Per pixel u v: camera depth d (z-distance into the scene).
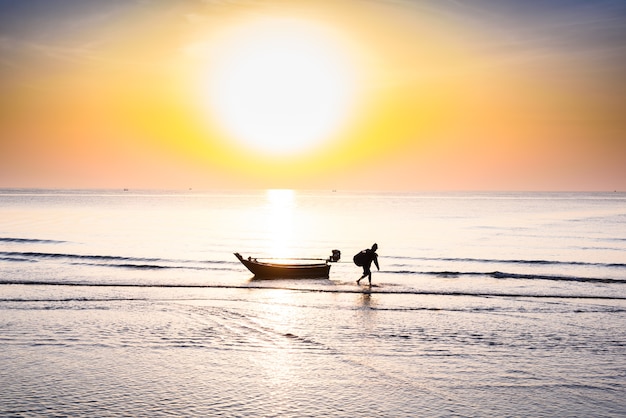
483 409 11.48
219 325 18.34
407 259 37.72
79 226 67.06
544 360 14.72
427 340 16.59
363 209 132.12
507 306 21.73
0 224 69.38
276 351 15.44
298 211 119.00
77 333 17.16
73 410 11.26
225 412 11.23
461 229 66.88
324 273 29.16
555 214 104.75
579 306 21.69
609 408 11.54
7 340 16.34
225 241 50.34
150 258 36.25
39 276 28.28
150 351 15.37
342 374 13.59
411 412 11.31
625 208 135.75
